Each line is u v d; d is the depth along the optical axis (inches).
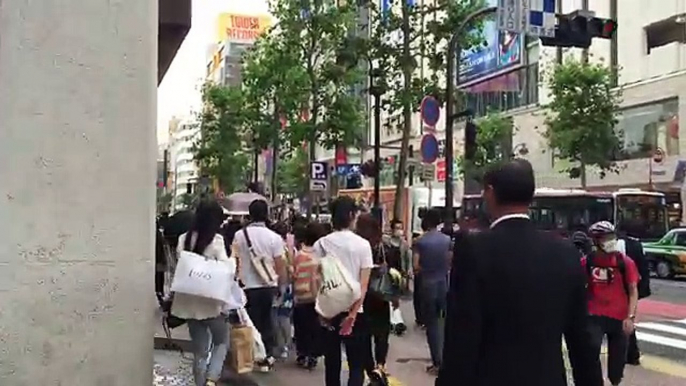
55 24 170.2
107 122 172.9
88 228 170.7
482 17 857.5
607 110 1346.0
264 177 2353.6
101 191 171.9
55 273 168.2
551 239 133.2
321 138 1402.6
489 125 1681.8
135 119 175.2
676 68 1443.2
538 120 1731.1
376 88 888.9
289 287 406.9
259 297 364.2
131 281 173.5
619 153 1519.4
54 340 167.6
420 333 513.0
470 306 126.3
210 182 2119.8
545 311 126.3
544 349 126.0
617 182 1539.1
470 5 850.1
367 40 887.1
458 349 125.8
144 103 176.2
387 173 2011.6
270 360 371.9
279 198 2080.5
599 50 1622.8
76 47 171.3
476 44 869.8
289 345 415.5
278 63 1241.4
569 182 1654.8
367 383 321.4
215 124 2124.8
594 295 316.2
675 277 1101.1
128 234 173.6
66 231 169.3
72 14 171.3
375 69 890.1
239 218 482.0
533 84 1781.5
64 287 168.6
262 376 362.3
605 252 316.2
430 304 381.4
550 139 1421.0
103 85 172.9
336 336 265.3
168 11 234.1
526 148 1772.9
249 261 364.8
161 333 425.1
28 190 167.6
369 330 265.6
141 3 176.6
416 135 1793.8
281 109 1376.7
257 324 366.6
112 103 173.3
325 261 261.3
